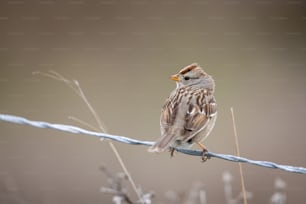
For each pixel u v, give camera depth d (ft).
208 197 48.78
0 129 55.88
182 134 28.40
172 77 34.22
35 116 58.29
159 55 67.46
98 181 49.78
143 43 68.95
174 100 30.53
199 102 30.37
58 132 55.42
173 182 50.14
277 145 56.85
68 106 59.57
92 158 52.49
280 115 61.11
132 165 51.90
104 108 59.36
